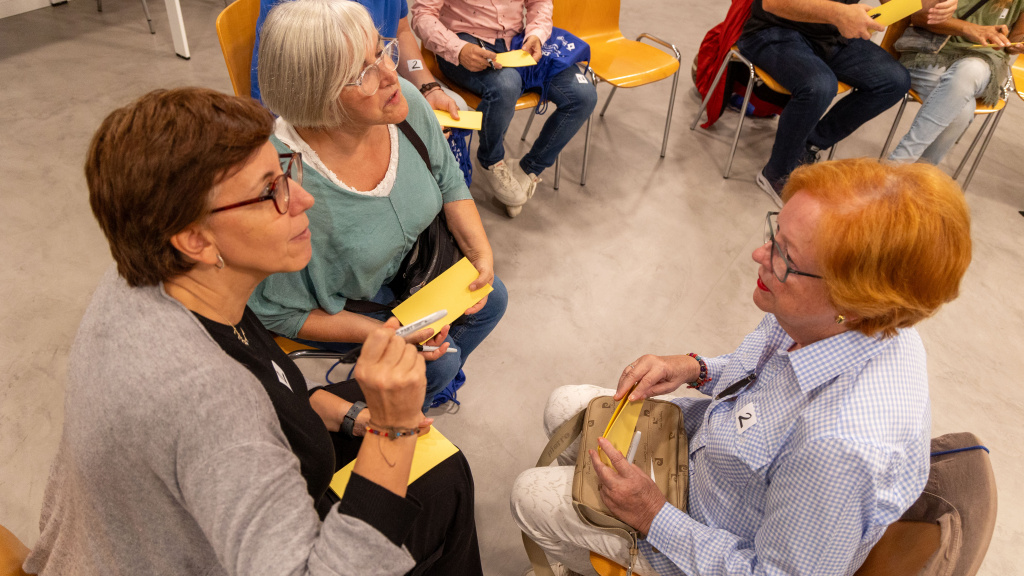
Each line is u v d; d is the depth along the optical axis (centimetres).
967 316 262
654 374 138
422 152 157
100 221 75
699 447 126
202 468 73
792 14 286
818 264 94
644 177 323
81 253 245
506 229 283
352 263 147
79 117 312
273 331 146
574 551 136
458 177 174
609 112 369
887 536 111
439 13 266
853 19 271
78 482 78
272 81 126
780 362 113
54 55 357
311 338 151
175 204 72
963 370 240
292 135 135
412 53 234
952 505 101
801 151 301
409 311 152
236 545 73
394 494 81
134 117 71
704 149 347
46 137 297
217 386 75
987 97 295
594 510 121
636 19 472
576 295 256
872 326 97
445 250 167
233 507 73
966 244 88
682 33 457
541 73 262
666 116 347
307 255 92
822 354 101
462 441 203
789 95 330
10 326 217
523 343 235
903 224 87
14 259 239
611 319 248
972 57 290
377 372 79
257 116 77
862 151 355
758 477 110
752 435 110
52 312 223
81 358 77
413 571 123
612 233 288
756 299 109
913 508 110
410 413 83
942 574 91
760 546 106
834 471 93
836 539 97
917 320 94
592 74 282
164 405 72
